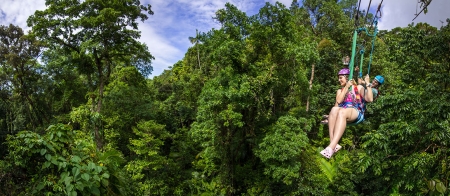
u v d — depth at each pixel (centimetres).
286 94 1485
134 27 1777
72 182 470
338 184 1524
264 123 1512
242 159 1808
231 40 1280
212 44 1404
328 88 2003
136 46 1825
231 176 1575
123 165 1666
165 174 1786
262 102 1373
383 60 1867
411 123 914
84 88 2464
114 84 2362
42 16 1600
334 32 2148
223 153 1560
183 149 2153
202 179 1812
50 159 479
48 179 485
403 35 1246
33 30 1583
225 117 1266
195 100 2509
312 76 1875
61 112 2680
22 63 2197
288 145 1224
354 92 378
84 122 1689
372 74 1944
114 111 2067
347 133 1888
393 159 1011
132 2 1731
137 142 1730
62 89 2483
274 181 1409
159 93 3014
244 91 1226
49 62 2347
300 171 1399
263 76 1298
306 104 1806
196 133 1534
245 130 1584
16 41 2138
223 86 1342
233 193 1612
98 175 503
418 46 1162
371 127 1811
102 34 1627
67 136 535
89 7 1622
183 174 1952
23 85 2322
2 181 494
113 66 2605
